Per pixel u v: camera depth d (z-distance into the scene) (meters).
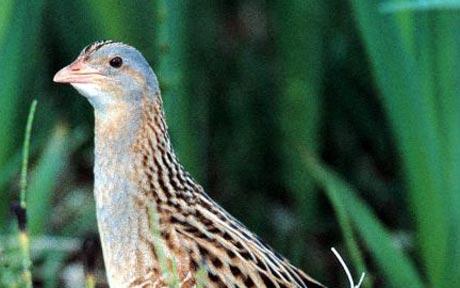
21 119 14.02
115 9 12.93
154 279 10.16
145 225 10.27
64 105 14.60
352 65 14.66
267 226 14.52
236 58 14.84
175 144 13.05
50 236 13.16
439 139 12.03
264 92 14.72
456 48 11.84
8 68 12.37
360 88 14.76
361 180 14.85
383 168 14.95
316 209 14.27
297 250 14.16
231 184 14.70
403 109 11.97
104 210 10.49
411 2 11.28
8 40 12.29
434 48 11.86
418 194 12.19
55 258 12.47
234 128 14.76
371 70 13.28
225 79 14.80
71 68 10.55
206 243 10.04
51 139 13.05
